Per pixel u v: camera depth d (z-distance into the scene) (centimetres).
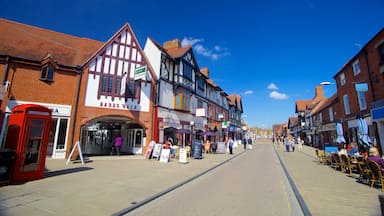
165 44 2469
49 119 812
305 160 1614
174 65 2047
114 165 1147
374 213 474
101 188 663
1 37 1312
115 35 1603
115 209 482
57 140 1323
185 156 1366
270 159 1695
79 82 1415
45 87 1315
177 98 1994
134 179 811
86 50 1645
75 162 1193
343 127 2014
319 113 3117
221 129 3347
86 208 482
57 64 1356
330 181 828
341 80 2050
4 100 1181
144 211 491
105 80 1524
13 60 1239
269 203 556
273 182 823
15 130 736
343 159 1029
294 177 912
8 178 668
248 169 1159
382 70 1388
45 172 895
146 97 1700
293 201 575
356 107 1745
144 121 1662
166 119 1834
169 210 498
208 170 1082
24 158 721
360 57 1647
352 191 671
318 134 3297
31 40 1431
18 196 554
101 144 2573
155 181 789
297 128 5409
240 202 563
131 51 1666
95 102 1460
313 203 546
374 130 1488
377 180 778
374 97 1482
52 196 564
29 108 743
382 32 1366
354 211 487
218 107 3281
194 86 2350
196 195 632
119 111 1547
